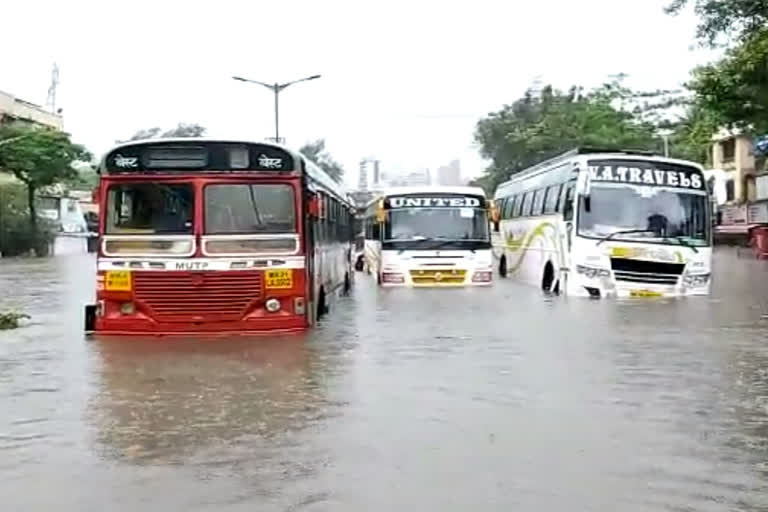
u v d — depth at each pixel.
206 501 6.34
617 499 6.32
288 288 14.23
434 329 15.32
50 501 6.41
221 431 8.29
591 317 16.88
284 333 14.25
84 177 66.25
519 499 6.31
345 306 19.89
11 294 24.09
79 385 10.53
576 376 10.79
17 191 57.00
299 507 6.20
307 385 10.36
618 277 20.86
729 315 17.05
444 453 7.46
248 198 14.16
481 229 25.86
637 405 9.22
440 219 25.78
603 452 7.48
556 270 22.86
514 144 61.41
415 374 11.01
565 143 56.44
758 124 27.91
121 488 6.66
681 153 55.56
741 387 10.12
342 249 23.86
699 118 40.66
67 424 8.66
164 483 6.76
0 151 52.53
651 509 6.13
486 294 22.77
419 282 25.52
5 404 9.55
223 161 14.10
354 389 10.11
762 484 6.66
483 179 66.12
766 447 7.64
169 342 13.52
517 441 7.83
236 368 11.47
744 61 24.92
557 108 59.88
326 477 6.85
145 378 10.88
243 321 14.13
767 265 35.41
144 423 8.64
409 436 8.02
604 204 21.02
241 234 14.12
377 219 27.34
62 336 14.74
